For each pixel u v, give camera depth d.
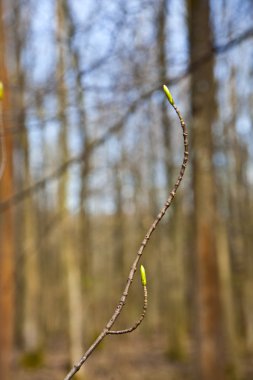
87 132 10.79
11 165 7.39
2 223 7.91
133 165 14.91
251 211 13.45
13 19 8.37
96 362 13.50
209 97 6.79
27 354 14.36
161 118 11.10
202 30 6.52
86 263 16.48
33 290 18.17
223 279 13.44
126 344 17.95
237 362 12.23
